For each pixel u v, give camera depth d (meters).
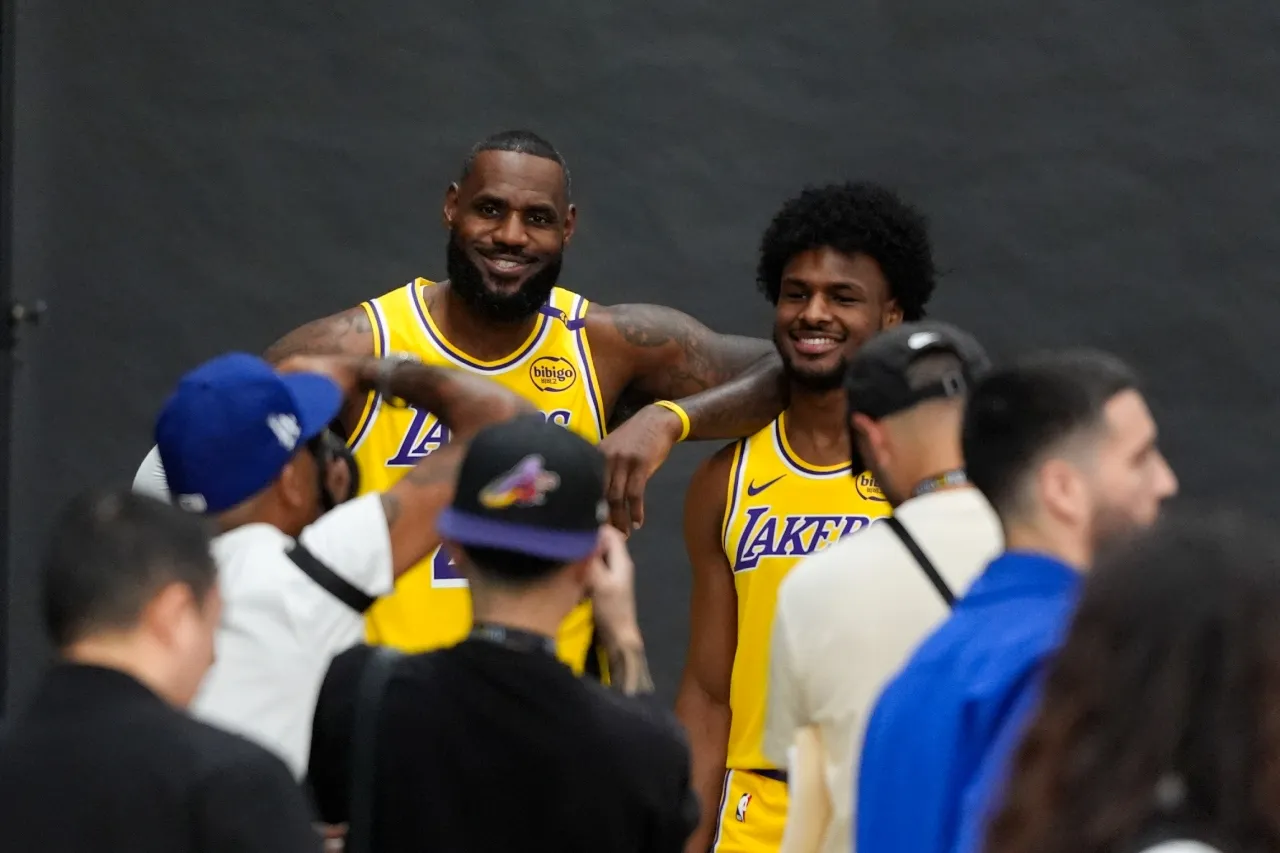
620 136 8.52
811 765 3.71
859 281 5.48
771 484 5.69
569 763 3.26
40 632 8.16
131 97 8.33
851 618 3.59
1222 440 8.66
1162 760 2.14
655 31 8.52
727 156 8.55
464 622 5.55
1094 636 2.23
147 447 8.32
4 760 2.82
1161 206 8.61
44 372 8.26
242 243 8.38
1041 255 8.62
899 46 8.56
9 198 7.90
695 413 5.51
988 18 8.58
